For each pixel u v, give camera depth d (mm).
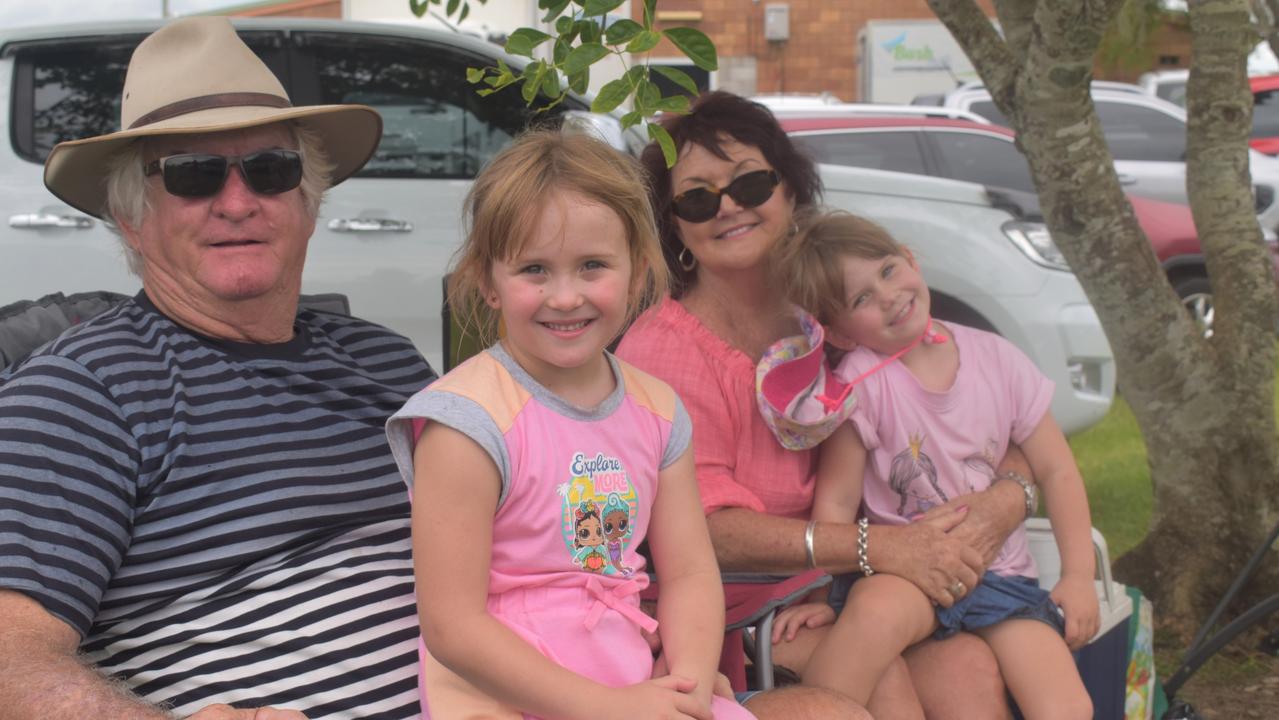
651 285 2338
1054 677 2467
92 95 5008
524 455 1881
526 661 1805
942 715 2496
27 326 2455
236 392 2096
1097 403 5367
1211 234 3881
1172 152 8922
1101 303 3820
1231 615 3844
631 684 1902
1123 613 2795
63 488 1861
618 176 1956
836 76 15625
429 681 1936
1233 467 3818
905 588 2461
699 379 2602
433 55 5062
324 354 2281
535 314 1902
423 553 1844
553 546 1904
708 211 2660
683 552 2055
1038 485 2758
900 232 5324
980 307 5352
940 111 7465
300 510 2055
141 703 1685
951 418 2633
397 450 1894
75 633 1819
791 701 2059
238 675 1957
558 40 2381
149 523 1971
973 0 3740
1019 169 7168
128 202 2168
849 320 2648
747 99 2756
